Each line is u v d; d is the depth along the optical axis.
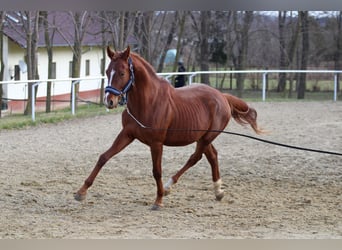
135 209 9.54
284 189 11.12
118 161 13.54
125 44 30.31
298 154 14.30
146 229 8.26
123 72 9.00
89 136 17.17
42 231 8.09
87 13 30.17
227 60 37.03
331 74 38.66
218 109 10.25
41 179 11.69
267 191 10.94
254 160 13.70
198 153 10.26
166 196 10.48
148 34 32.75
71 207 9.59
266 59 39.25
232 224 8.62
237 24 36.75
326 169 12.78
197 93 10.16
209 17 36.16
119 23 30.48
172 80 32.53
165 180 11.83
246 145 15.61
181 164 13.25
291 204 9.96
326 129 18.03
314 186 11.36
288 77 38.66
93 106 28.12
